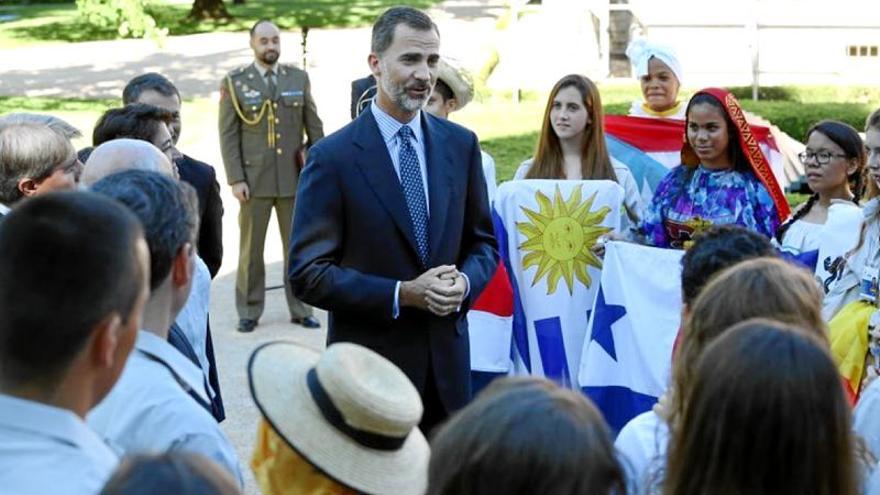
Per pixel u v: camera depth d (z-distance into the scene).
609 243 6.82
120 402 3.24
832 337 5.69
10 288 2.65
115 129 5.97
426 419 5.57
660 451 3.45
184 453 2.00
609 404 6.82
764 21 22.06
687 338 3.36
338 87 22.44
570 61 21.39
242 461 7.22
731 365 2.74
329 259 5.40
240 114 10.23
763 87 20.86
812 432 2.70
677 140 8.05
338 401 3.33
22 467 2.61
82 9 25.44
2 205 5.20
